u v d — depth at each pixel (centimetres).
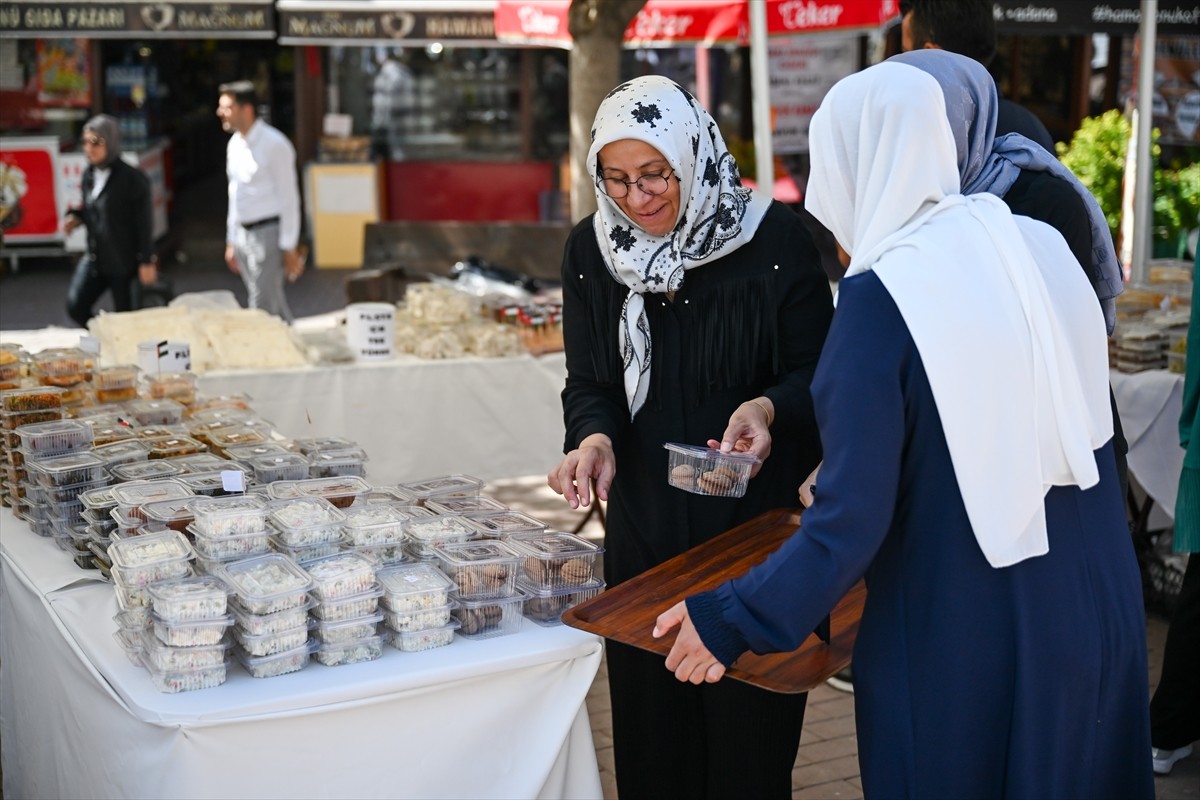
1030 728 176
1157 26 693
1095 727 184
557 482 244
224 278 1195
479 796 221
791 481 261
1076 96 1263
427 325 533
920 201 179
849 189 187
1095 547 184
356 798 211
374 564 223
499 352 504
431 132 1331
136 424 341
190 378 383
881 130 179
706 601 188
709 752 257
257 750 202
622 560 267
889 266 175
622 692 264
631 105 235
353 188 1250
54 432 299
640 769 266
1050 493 181
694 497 256
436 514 258
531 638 228
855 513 173
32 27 651
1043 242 187
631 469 263
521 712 223
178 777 197
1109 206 841
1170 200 905
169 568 218
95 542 261
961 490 173
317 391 478
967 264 174
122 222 740
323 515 237
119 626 225
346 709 206
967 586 176
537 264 773
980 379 171
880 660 184
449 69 1314
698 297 252
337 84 1310
